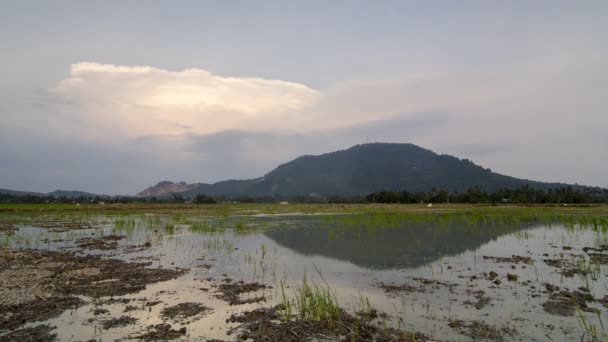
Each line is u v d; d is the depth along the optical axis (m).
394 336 8.80
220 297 12.16
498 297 11.91
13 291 12.72
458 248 21.36
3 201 103.00
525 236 25.86
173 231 30.39
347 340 8.66
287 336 8.91
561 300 11.45
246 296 12.27
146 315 10.53
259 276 14.97
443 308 10.88
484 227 32.31
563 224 34.78
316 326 9.45
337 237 26.12
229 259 18.44
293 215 51.56
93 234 29.05
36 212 57.59
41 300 11.78
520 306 11.01
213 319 10.20
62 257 19.08
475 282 13.82
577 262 17.05
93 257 19.11
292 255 19.39
